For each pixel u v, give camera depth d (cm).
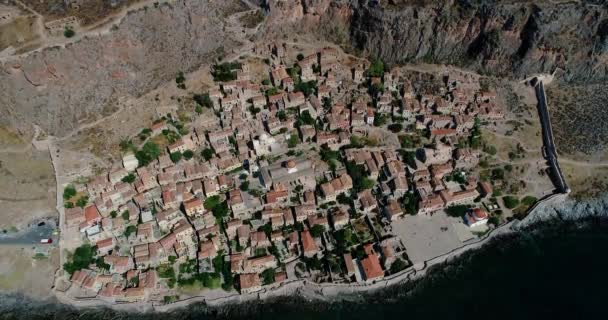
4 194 18188
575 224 18712
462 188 19200
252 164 19438
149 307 16200
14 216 17875
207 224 17800
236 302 16412
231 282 16488
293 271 16875
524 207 18888
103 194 18162
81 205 18112
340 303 16450
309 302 16475
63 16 19188
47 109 18862
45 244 17300
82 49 18950
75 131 19225
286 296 16588
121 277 16750
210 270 16850
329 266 16838
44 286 16612
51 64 18438
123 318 16062
